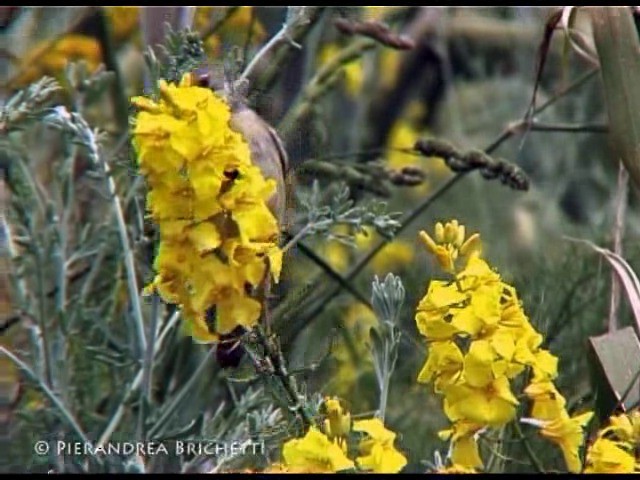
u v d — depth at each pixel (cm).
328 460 122
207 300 122
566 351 164
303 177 166
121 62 178
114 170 158
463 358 124
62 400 149
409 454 157
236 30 167
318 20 172
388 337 134
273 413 137
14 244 157
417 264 173
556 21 156
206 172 120
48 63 172
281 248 135
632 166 145
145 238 149
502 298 128
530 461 144
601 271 170
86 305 158
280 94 168
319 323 169
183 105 120
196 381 152
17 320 156
